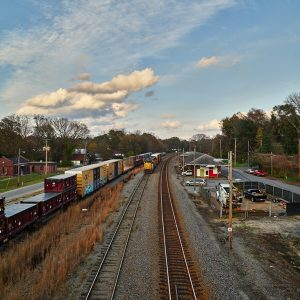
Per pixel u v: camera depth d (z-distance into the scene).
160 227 28.02
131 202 39.72
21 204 26.66
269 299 15.66
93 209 35.44
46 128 108.44
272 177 69.69
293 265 20.38
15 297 14.99
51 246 22.73
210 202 39.38
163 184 57.22
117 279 17.22
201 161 70.12
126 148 152.00
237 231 27.67
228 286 16.86
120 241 24.02
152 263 19.66
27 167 86.88
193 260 20.30
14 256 19.98
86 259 20.33
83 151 128.38
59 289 16.20
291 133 88.25
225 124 123.81
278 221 31.14
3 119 100.31
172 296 15.54
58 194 32.66
